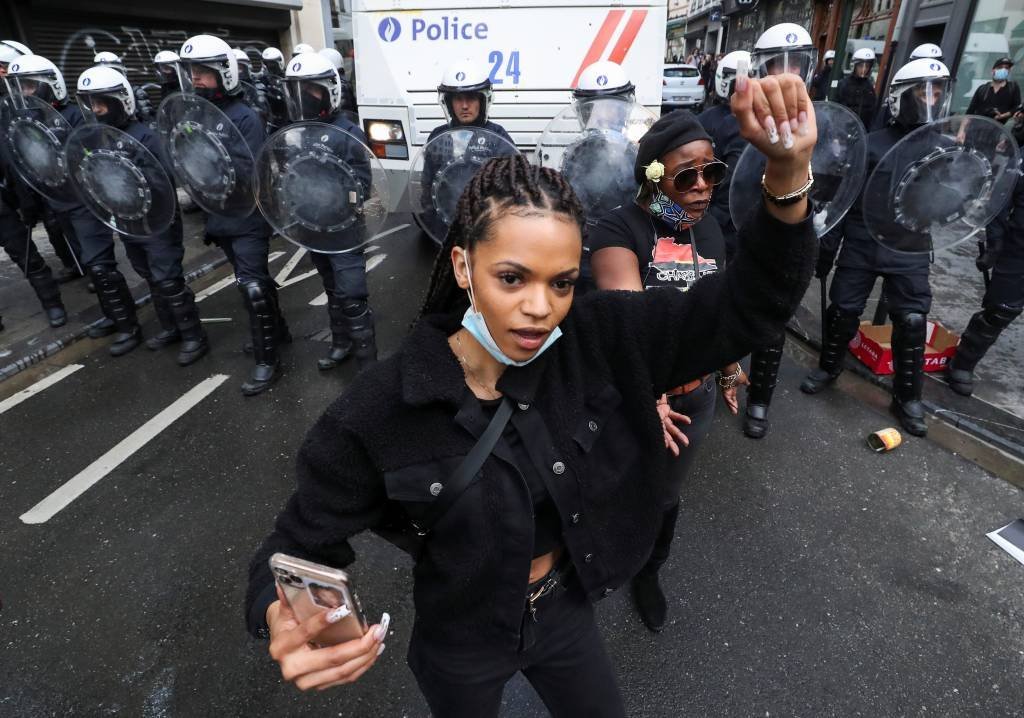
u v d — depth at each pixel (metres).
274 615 0.86
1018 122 6.57
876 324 3.91
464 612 1.02
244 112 3.44
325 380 3.83
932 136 2.72
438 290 0.95
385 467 0.88
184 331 4.02
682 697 1.90
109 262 4.03
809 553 2.43
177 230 3.85
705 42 32.38
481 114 3.51
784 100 0.73
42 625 2.17
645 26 4.61
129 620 2.19
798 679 1.94
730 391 1.92
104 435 3.30
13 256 4.21
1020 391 3.53
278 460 3.08
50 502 2.79
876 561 2.39
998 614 2.15
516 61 4.74
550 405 0.94
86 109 3.43
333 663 0.79
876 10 13.42
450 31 4.72
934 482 2.82
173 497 2.82
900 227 2.90
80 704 1.90
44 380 3.88
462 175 3.18
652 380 1.00
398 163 5.09
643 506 1.04
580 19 4.62
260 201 3.21
